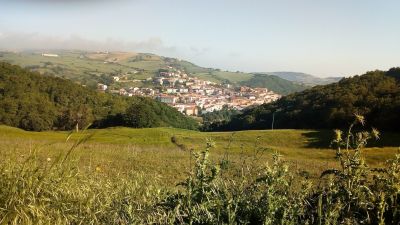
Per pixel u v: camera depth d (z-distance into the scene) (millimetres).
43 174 4270
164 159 22125
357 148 3383
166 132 69188
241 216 3748
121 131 71375
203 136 61094
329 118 65875
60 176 4559
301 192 3547
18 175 4156
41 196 4109
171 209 4078
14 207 3730
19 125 88312
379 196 3295
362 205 3326
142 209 4254
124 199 4809
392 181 3301
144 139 61969
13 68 100875
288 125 78250
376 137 3312
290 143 56781
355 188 3338
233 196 3867
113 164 17016
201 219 3746
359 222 3379
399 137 54344
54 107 94250
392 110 57719
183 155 25438
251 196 3883
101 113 102562
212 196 3938
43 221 3852
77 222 4129
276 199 3467
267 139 57219
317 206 3504
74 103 101438
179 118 119000
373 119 60281
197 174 3836
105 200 4699
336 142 3469
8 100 89312
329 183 3498
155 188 5195
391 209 3344
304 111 76125
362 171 3340
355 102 65312
